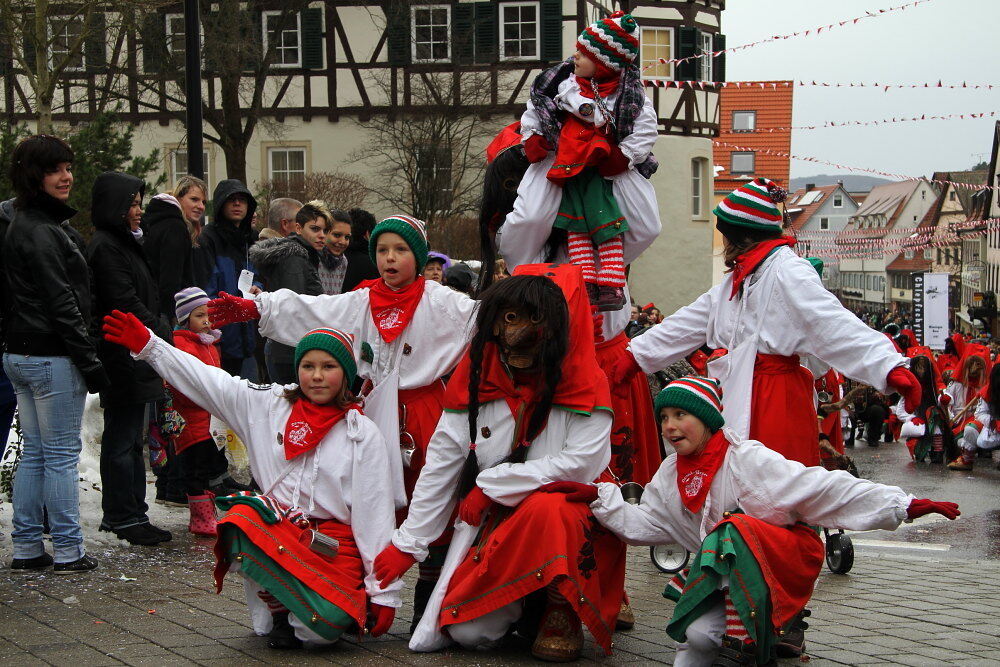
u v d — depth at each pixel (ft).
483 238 19.90
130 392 22.62
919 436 53.21
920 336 108.06
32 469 20.57
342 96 100.83
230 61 85.81
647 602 20.47
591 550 15.87
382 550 16.49
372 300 18.11
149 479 32.71
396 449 17.35
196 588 19.76
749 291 17.43
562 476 16.01
